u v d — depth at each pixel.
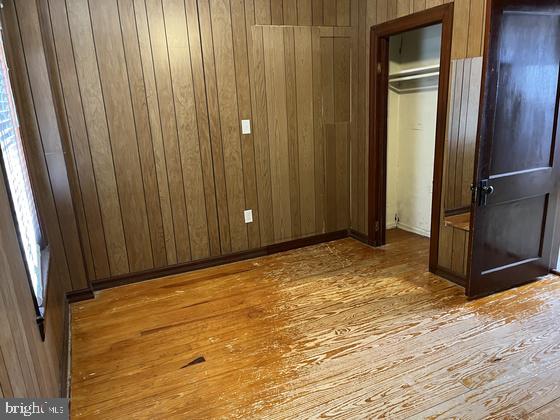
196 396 2.05
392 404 1.92
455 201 3.09
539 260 3.10
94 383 2.18
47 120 2.86
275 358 2.33
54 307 2.36
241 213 3.81
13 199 1.59
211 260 3.76
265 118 3.73
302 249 4.14
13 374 1.18
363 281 3.31
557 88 2.79
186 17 3.24
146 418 1.91
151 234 3.46
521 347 2.31
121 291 3.31
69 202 3.03
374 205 4.02
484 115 2.53
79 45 2.95
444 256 3.27
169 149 3.39
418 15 3.14
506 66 2.53
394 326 2.60
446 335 2.47
